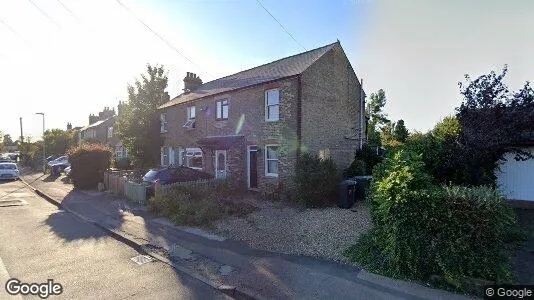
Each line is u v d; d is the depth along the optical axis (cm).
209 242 834
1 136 7406
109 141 4256
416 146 1095
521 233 817
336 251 745
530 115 912
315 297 530
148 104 2648
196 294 559
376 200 706
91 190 1894
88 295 553
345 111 1945
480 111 975
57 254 771
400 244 598
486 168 1037
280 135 1534
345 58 1948
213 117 1950
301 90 1500
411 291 545
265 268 655
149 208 1223
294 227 954
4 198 1702
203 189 1346
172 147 2416
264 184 1594
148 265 696
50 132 4862
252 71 2162
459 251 545
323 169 1275
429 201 572
